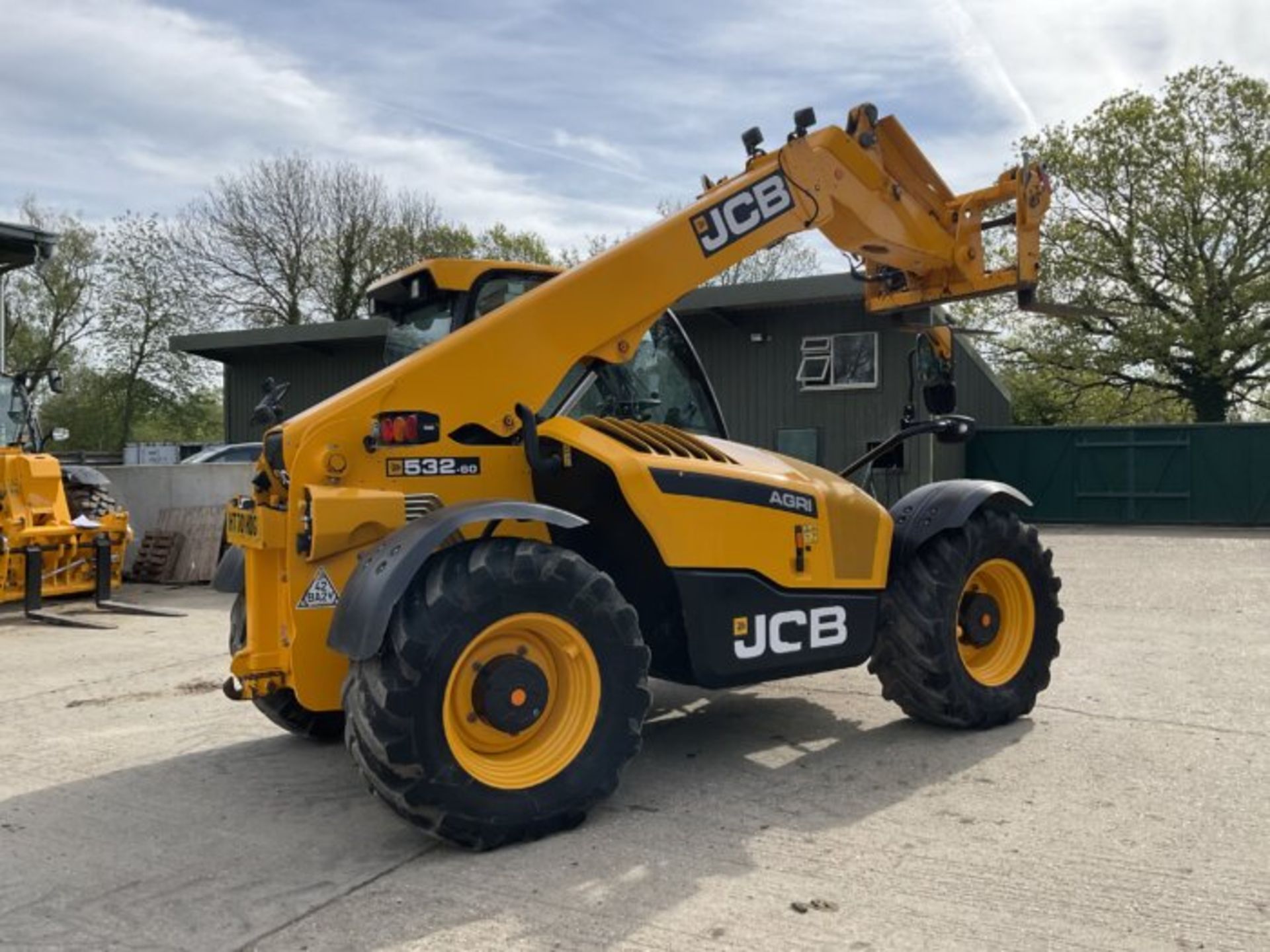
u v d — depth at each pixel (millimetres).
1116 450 18312
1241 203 23297
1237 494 17578
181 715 5348
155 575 11578
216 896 3053
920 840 3371
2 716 5379
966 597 4793
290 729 4684
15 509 9555
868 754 4371
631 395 4586
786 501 4152
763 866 3178
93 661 6895
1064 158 24625
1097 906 2863
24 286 33781
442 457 3807
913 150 4902
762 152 4609
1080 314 5191
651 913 2861
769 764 4258
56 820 3762
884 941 2672
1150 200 24109
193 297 32219
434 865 3227
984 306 26094
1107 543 14258
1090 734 4598
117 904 3021
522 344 3936
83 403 33500
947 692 4543
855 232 4746
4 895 3102
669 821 3586
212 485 13070
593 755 3475
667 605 4043
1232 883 2996
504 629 3350
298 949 2705
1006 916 2805
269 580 3840
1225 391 25109
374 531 3609
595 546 4094
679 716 5082
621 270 4141
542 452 3951
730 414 16922
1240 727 4676
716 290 16062
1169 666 6023
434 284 4492
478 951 2668
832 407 16203
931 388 5270
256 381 21703
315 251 31703
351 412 3641
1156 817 3543
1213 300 23859
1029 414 28438
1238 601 8680
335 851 3396
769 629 4102
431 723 3156
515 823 3312
